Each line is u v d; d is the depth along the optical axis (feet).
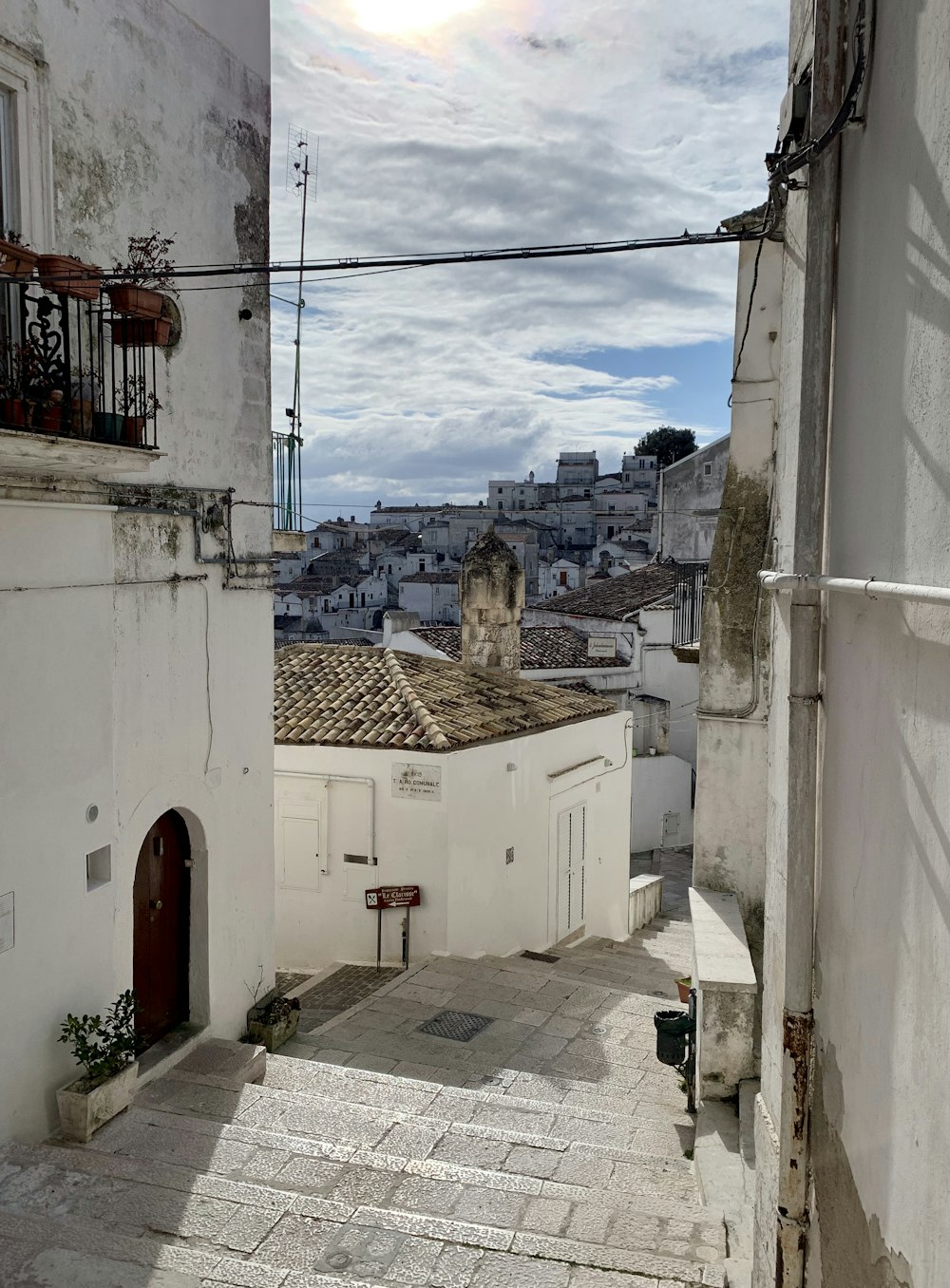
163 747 26.58
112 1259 16.67
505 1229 19.02
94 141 23.98
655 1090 29.86
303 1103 25.26
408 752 41.34
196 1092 25.58
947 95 9.35
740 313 31.68
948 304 9.29
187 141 27.63
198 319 28.30
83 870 23.39
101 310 22.11
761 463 31.73
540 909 48.80
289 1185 20.75
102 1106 22.45
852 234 12.70
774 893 16.30
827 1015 13.32
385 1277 17.28
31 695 21.75
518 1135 24.21
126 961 25.14
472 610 60.85
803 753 13.76
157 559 26.21
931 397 9.72
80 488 23.20
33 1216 18.34
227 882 29.89
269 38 31.60
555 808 49.55
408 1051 32.22
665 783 81.00
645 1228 19.62
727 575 31.94
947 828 9.19
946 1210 8.93
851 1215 11.96
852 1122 12.09
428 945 41.70
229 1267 16.63
